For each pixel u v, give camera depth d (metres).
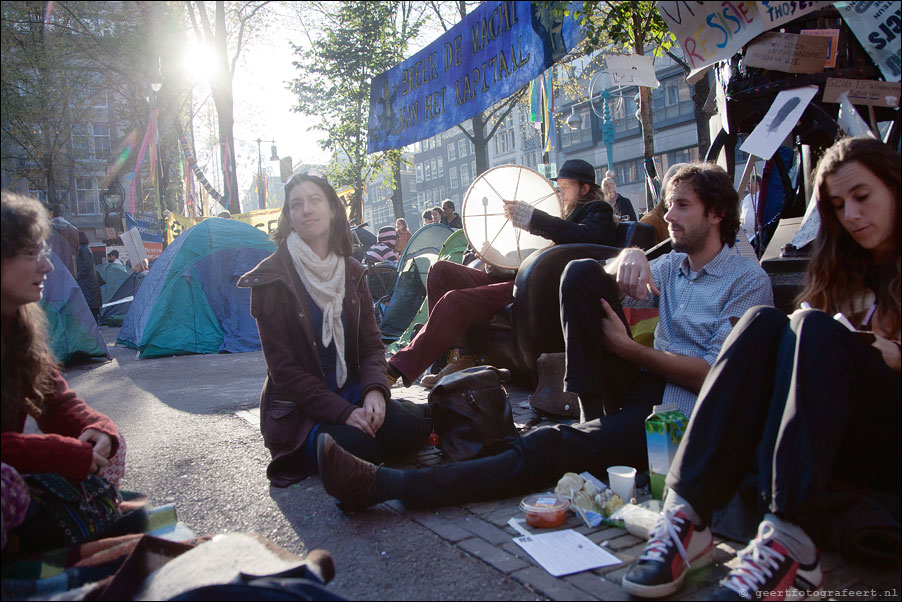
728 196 2.48
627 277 2.67
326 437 2.16
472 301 3.71
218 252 7.96
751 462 1.77
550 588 1.74
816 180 1.98
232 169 12.30
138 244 12.04
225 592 1.33
